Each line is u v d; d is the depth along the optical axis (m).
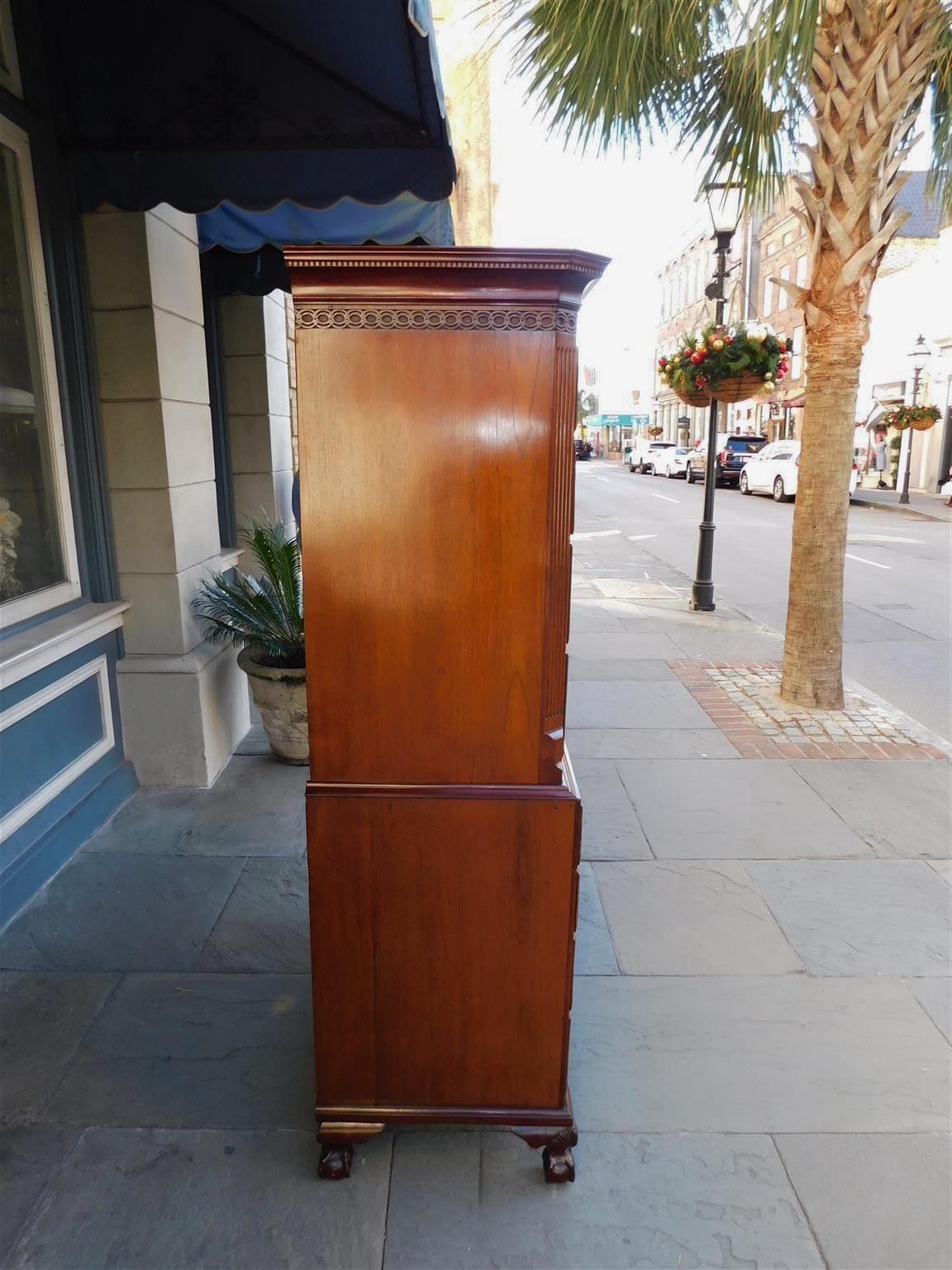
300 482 1.65
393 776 1.77
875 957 2.81
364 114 3.19
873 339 26.17
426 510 1.66
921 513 17.84
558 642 1.72
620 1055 2.34
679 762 4.47
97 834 3.48
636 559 11.98
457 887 1.81
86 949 2.75
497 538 1.67
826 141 4.49
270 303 5.61
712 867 3.38
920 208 27.12
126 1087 2.19
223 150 3.27
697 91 4.98
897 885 3.26
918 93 4.55
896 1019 2.51
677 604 8.70
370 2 2.51
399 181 3.29
